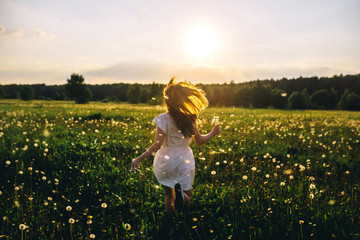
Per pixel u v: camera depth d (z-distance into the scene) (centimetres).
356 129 1048
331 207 293
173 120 257
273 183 366
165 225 268
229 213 287
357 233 243
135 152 530
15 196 301
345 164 500
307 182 383
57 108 2122
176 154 261
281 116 1878
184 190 261
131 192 337
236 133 820
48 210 286
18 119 1092
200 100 258
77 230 254
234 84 10594
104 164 448
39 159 459
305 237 243
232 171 429
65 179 383
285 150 600
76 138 639
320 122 1398
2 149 507
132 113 1544
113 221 274
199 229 260
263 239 241
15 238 235
